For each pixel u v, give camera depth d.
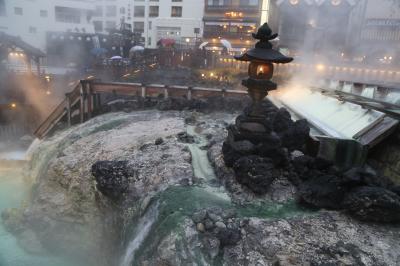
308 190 10.09
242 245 8.39
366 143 11.46
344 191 9.96
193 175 12.03
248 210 9.82
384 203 8.84
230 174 11.60
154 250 8.85
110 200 12.67
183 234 8.59
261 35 10.20
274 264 7.73
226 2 41.91
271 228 8.84
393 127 11.25
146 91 23.59
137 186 11.95
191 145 15.02
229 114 22.11
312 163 11.25
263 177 10.41
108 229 12.70
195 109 22.75
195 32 47.19
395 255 7.87
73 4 52.03
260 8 41.03
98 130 19.28
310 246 8.15
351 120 14.04
